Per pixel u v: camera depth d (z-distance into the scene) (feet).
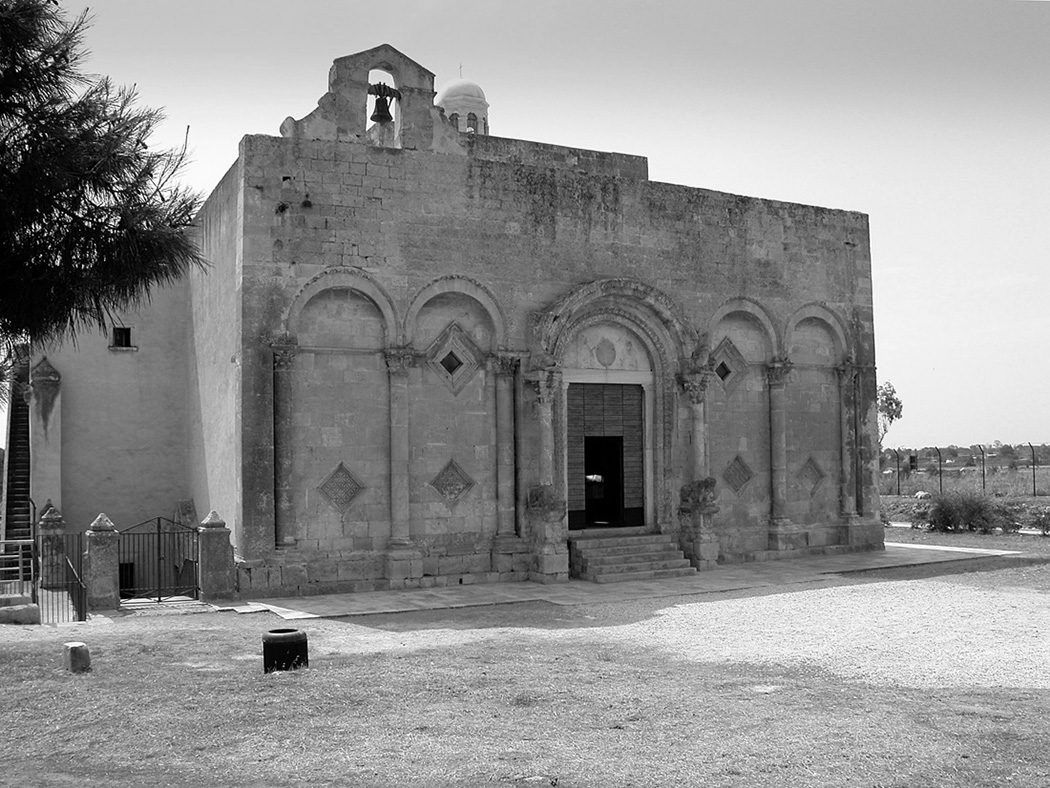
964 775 29.68
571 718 37.11
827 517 103.35
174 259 44.70
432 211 83.66
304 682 43.78
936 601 70.33
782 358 99.86
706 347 94.22
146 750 34.42
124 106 43.60
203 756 33.53
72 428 103.65
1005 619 61.77
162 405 107.24
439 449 83.41
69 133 41.11
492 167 86.53
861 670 46.19
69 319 43.65
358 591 78.89
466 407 84.74
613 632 59.67
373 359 81.25
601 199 91.25
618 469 94.38
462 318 85.25
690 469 93.76
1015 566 91.30
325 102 81.35
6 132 40.70
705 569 90.74
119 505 104.78
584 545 87.81
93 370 104.99
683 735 34.40
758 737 33.83
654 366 94.53
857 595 74.18
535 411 86.58
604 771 30.60
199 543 74.90
